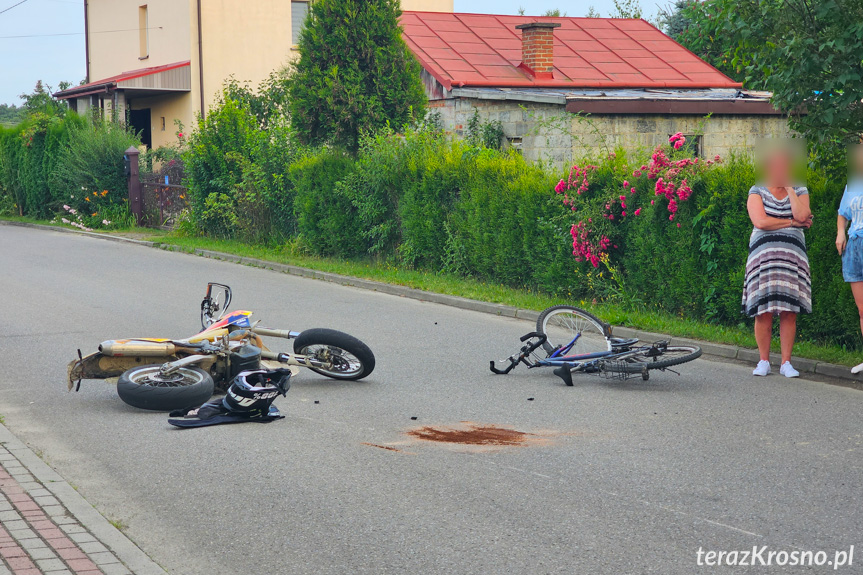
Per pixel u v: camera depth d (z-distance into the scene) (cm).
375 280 1512
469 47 2572
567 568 439
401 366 912
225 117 2222
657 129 1969
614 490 546
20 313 1206
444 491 547
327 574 438
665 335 1042
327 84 1883
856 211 829
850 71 827
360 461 607
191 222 2316
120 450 636
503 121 2100
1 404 766
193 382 745
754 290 850
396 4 1941
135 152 2628
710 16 938
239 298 1366
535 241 1341
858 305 841
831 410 728
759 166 855
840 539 471
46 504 516
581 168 1259
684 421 700
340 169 1759
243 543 476
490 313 1256
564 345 879
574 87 2409
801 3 859
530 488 551
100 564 434
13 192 3164
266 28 3397
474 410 740
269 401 706
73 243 2261
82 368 757
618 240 1238
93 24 3994
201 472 587
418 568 442
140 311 1223
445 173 1524
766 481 559
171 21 3391
